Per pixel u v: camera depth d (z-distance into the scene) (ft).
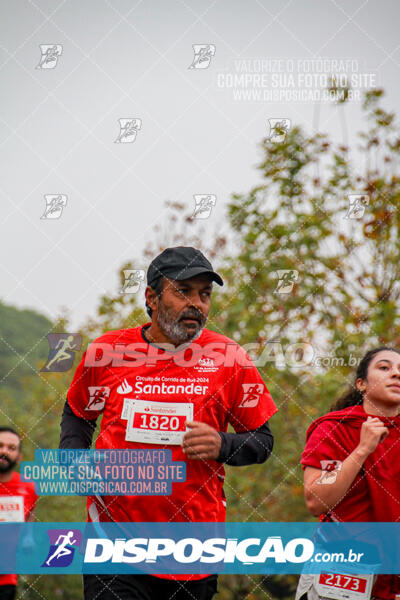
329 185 17.58
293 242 17.48
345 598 9.55
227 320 17.75
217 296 18.02
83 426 10.50
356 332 17.04
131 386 10.07
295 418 18.20
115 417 9.99
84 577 9.98
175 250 10.28
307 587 9.84
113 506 9.82
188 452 9.45
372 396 10.14
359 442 9.93
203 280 10.11
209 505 9.86
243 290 17.67
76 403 10.46
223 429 10.38
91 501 10.04
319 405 17.30
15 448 12.85
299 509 18.63
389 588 9.64
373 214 17.29
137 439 9.86
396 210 17.30
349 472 9.44
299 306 17.38
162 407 9.96
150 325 10.75
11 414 20.74
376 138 17.53
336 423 10.14
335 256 17.49
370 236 17.33
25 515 12.80
